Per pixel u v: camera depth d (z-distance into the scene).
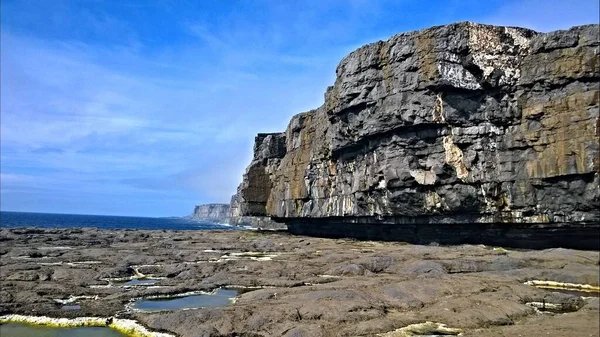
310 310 21.67
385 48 57.78
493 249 47.22
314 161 78.50
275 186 96.44
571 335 19.28
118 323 21.44
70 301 25.72
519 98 50.78
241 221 199.62
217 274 33.59
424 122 52.97
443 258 39.31
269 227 118.56
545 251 43.31
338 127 66.06
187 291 28.73
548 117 47.78
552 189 46.97
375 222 63.03
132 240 65.75
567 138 45.72
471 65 51.09
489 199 50.94
